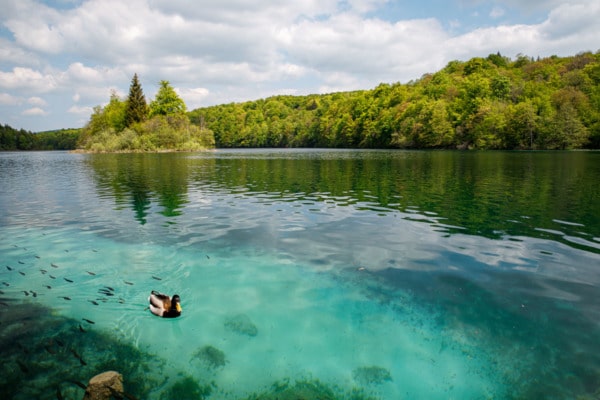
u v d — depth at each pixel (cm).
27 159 5953
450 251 1005
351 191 2023
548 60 10444
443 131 7669
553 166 3278
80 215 1449
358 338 617
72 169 3625
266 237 1141
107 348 586
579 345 582
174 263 929
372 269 888
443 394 489
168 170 3403
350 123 10988
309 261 941
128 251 1013
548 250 1004
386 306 717
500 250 1009
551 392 488
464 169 3153
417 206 1598
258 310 706
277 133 14100
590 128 6241
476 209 1524
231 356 570
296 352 581
